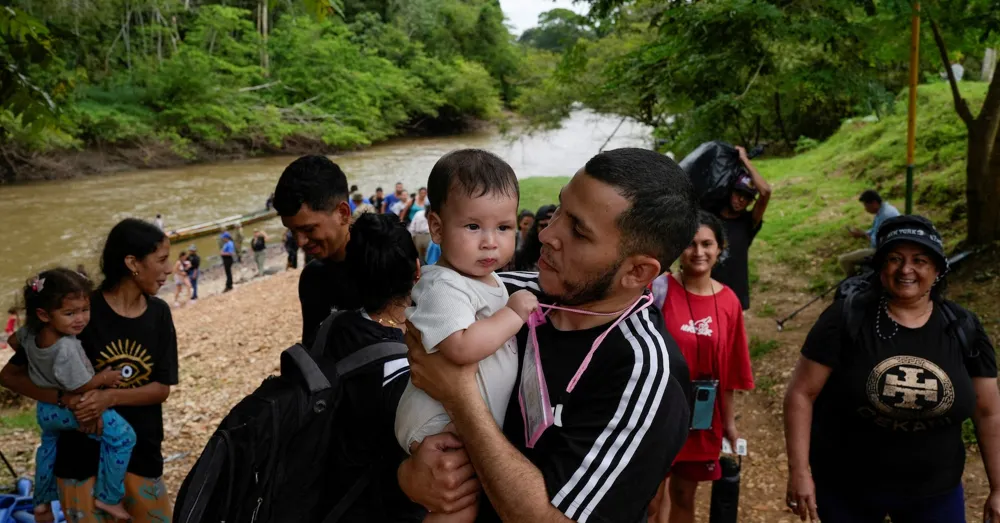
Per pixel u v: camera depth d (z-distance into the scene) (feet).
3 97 14.06
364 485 6.15
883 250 8.47
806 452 9.14
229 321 40.24
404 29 214.69
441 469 4.87
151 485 10.88
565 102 66.90
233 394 26.66
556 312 5.08
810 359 9.10
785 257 32.09
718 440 11.25
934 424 8.61
